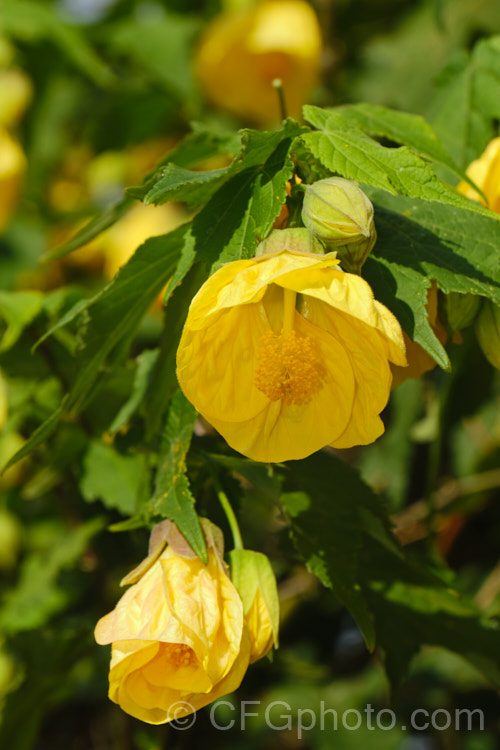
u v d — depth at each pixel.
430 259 0.51
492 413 0.76
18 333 0.60
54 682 0.64
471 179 0.55
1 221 0.80
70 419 0.63
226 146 0.60
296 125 0.50
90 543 0.69
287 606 0.80
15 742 0.65
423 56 0.76
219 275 0.47
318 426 0.50
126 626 0.50
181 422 0.52
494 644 0.58
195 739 0.80
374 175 0.49
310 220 0.49
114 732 0.71
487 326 0.53
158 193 0.49
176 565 0.51
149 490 0.59
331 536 0.54
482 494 0.71
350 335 0.50
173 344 0.53
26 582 0.71
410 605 0.58
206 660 0.49
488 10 0.74
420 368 0.53
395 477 0.72
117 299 0.53
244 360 0.50
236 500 0.56
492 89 0.61
